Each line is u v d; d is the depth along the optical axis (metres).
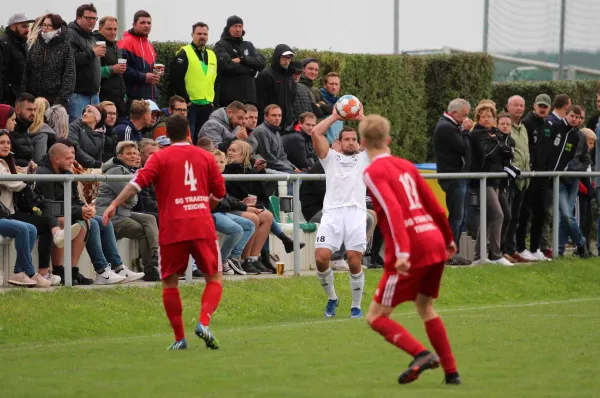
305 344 28.08
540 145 53.56
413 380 20.94
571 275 50.88
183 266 27.56
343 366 23.97
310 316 39.44
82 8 45.09
